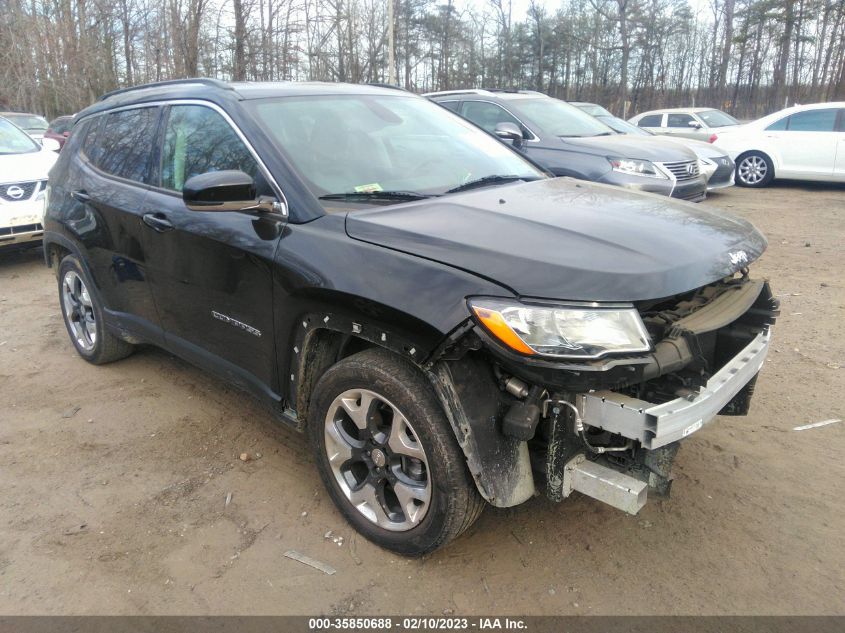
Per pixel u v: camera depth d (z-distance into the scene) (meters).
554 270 2.23
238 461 3.46
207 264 3.22
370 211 2.79
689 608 2.46
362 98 3.71
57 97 28.17
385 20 30.89
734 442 3.56
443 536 2.51
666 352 2.25
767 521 2.93
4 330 5.51
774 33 41.72
